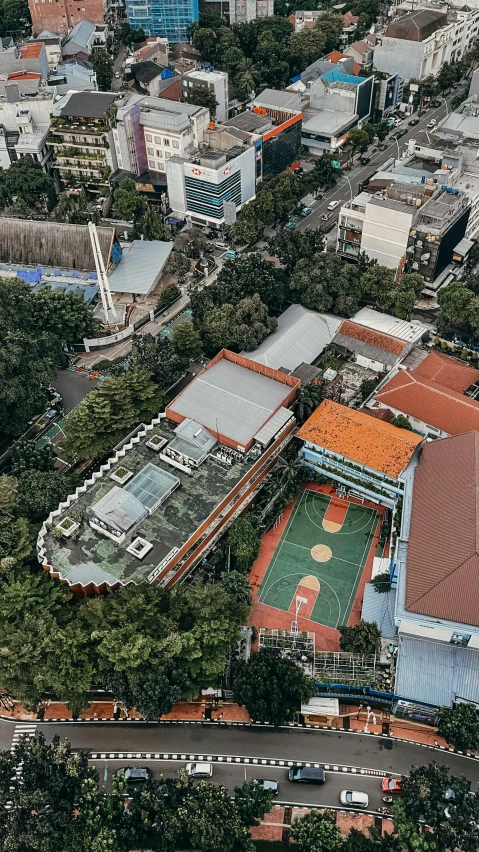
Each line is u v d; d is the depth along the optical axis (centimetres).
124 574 10750
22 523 11312
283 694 9725
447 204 16825
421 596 10019
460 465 11475
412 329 15912
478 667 10000
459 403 13300
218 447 12575
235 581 11000
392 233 17175
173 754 9894
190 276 18550
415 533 10981
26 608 10350
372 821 9194
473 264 18100
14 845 8325
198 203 19912
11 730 10256
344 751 9888
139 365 14462
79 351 16362
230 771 9712
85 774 9006
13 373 13762
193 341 15162
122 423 13100
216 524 11638
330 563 11975
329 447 12456
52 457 13175
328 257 17100
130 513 11231
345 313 16388
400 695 9819
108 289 16250
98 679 9719
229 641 10006
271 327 15612
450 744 9606
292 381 13512
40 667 9694
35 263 18388
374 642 10150
